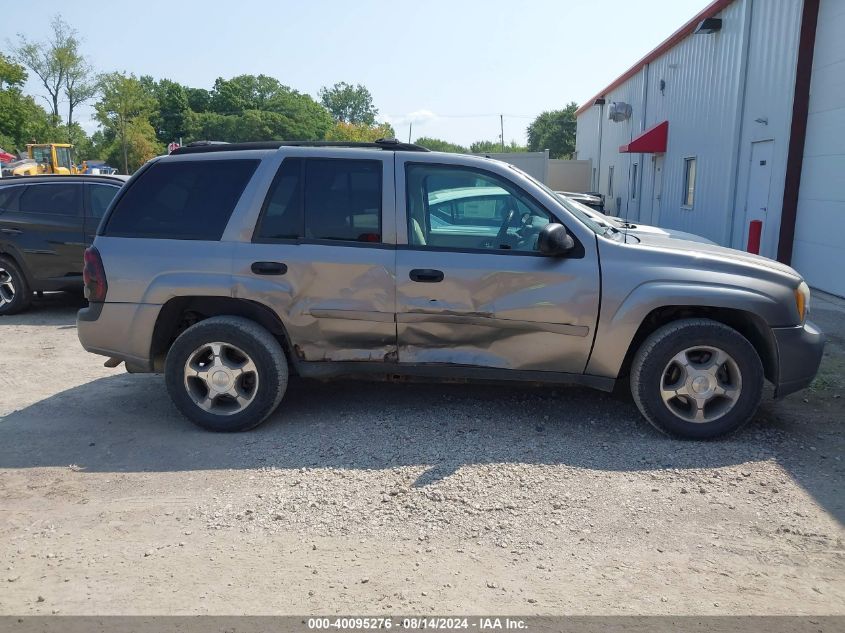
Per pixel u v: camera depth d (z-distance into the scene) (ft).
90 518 12.80
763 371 15.80
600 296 15.72
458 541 11.94
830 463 14.94
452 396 18.98
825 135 36.09
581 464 14.82
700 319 15.94
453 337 16.35
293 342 16.71
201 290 16.46
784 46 39.65
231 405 16.83
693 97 56.70
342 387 19.77
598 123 106.93
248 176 16.81
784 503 13.20
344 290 16.31
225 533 12.26
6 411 18.45
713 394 15.90
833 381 20.68
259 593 10.51
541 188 16.74
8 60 222.48
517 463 14.84
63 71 221.87
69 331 28.55
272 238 16.56
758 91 43.27
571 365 16.25
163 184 17.16
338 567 11.19
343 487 13.83
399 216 16.30
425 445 15.76
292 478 14.25
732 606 10.18
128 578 10.93
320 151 16.83
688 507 13.05
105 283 16.76
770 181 41.52
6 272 31.22
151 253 16.69
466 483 13.96
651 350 15.78
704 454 15.33
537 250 16.10
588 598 10.36
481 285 15.96
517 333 16.15
